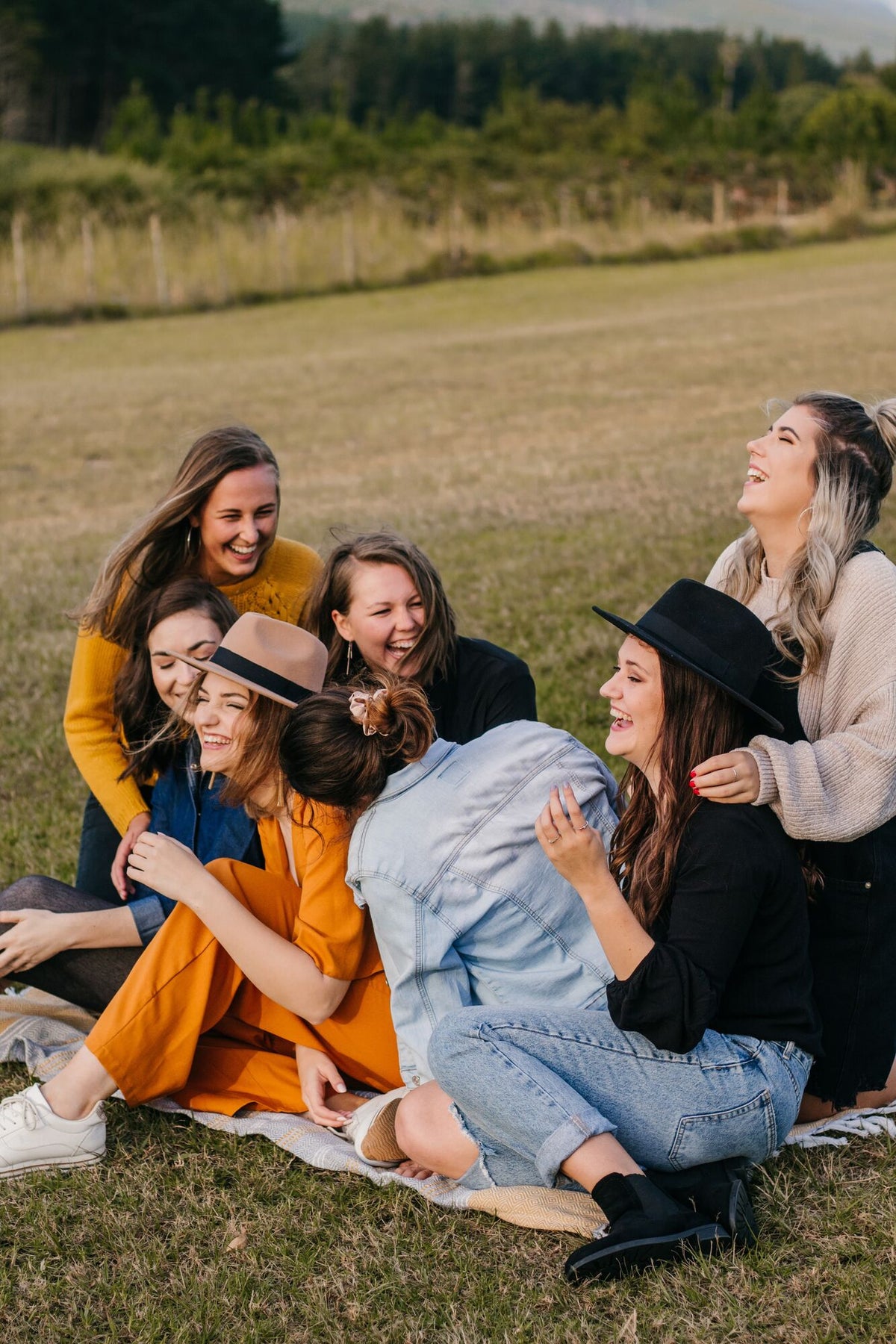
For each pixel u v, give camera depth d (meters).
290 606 4.16
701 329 19.78
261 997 3.27
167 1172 3.06
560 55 107.00
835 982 2.94
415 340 20.97
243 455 3.89
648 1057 2.74
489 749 3.04
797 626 2.99
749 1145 2.77
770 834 2.70
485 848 2.92
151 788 3.98
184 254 27.86
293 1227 2.85
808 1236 2.70
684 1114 2.72
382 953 3.02
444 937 2.93
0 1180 3.05
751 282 25.69
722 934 2.63
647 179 35.19
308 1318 2.59
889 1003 2.96
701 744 2.74
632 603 7.13
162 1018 3.09
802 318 19.94
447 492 10.57
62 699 6.33
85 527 10.24
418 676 3.57
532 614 7.06
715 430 12.59
